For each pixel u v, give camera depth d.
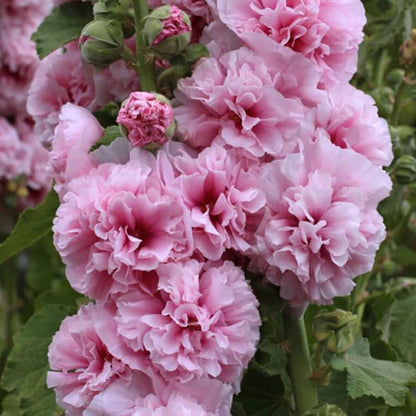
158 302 1.14
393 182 1.42
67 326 1.19
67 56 1.31
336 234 1.14
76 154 1.17
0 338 2.03
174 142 1.17
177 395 1.13
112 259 1.12
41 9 1.83
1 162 1.86
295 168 1.15
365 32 1.51
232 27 1.17
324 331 1.21
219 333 1.13
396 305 1.48
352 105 1.19
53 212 1.34
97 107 1.29
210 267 1.15
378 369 1.23
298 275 1.14
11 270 1.91
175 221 1.13
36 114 1.33
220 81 1.17
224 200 1.14
